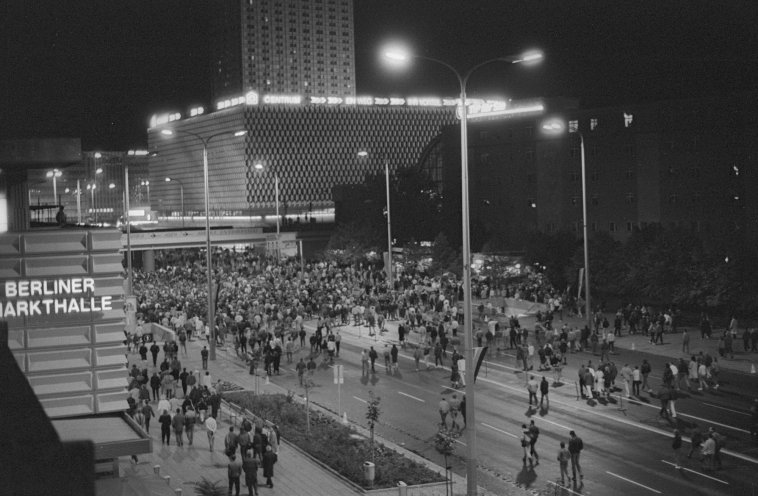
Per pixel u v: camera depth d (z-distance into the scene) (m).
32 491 5.10
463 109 31.73
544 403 45.44
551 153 119.88
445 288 87.62
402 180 128.88
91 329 31.77
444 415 39.28
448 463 35.53
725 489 30.84
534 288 85.56
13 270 30.83
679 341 63.72
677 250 78.31
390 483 32.47
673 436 38.53
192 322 71.50
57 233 31.23
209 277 62.94
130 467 34.88
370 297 81.88
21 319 30.92
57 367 31.31
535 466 34.69
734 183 106.19
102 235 31.72
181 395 49.84
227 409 46.28
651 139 110.25
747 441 37.38
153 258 134.25
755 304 72.00
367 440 38.75
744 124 105.56
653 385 49.19
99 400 31.91
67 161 30.42
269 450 32.47
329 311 75.25
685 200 108.62
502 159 127.19
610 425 40.75
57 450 5.34
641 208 111.75
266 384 53.38
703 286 74.81
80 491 5.19
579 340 62.25
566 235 98.56
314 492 31.84
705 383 47.72
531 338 66.88
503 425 41.53
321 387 52.06
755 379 50.41
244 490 31.83
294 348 63.50
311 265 114.44
